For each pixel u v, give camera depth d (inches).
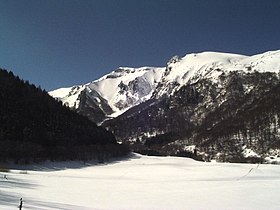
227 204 1651.1
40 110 5280.5
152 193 1966.0
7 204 1126.4
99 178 2984.7
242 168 3959.2
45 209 1083.9
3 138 4040.4
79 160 4717.0
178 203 1631.4
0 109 4453.7
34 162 3964.1
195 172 3661.4
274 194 2009.1
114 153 5753.0
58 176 2918.3
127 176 3398.1
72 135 5438.0
